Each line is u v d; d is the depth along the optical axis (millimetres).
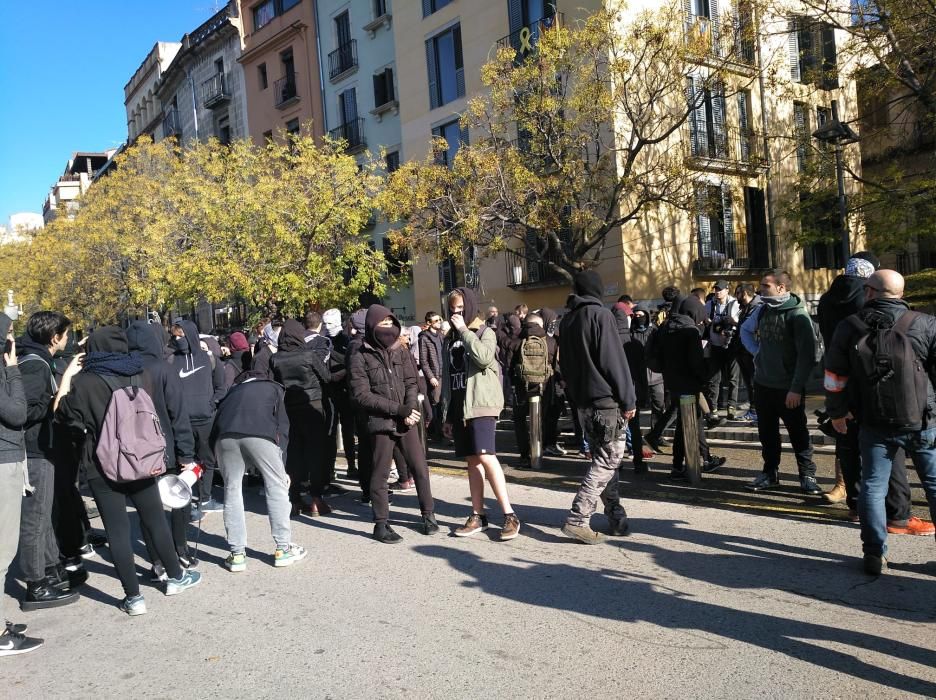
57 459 5609
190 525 7199
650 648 3816
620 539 5645
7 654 4258
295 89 29453
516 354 8664
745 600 4336
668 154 16859
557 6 18531
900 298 4422
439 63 22625
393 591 4926
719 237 19672
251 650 4133
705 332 9742
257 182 19141
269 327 9773
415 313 24312
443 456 9977
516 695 3424
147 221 22375
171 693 3682
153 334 5574
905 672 3406
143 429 4770
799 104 19750
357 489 8484
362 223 18688
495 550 5637
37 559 5102
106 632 4574
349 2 26797
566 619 4258
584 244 14508
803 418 6414
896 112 17625
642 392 8109
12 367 4285
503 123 14812
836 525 5574
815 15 14570
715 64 15711
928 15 12461
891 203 14164
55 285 26750
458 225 14992
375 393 6055
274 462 5629
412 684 3596
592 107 13867
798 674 3443
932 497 4270
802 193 15766
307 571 5488
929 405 4227
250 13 31891
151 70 44156
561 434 10594
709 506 6340
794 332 6238
